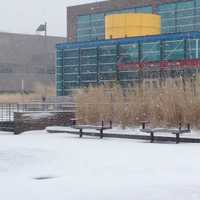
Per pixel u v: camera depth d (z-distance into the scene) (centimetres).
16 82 8162
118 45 4188
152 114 2216
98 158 1492
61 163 1409
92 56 4378
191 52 3794
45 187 1071
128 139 2097
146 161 1409
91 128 2198
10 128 2530
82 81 4456
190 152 1591
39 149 1730
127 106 2333
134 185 1059
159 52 3972
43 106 3125
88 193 998
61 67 4644
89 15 6650
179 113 2125
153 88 2295
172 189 1010
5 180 1169
